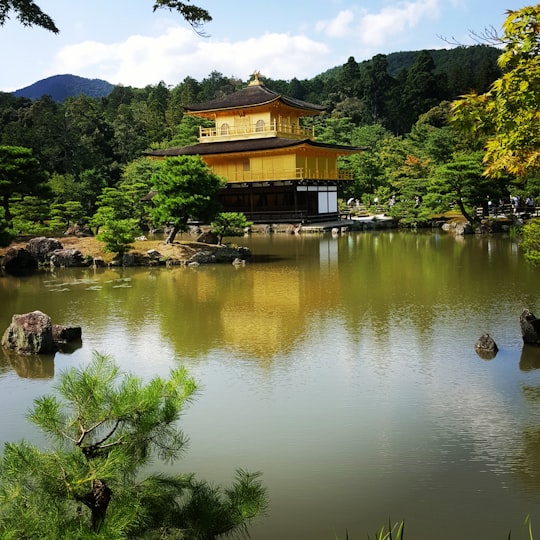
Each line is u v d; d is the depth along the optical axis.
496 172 8.49
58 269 33.38
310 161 61.53
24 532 4.68
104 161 85.25
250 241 47.94
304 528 7.92
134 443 5.56
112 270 32.62
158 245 36.25
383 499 8.58
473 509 8.25
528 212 53.66
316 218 60.56
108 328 18.83
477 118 7.91
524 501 8.40
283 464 9.66
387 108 132.62
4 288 26.97
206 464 9.69
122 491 5.52
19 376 14.30
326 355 15.45
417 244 42.19
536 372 13.66
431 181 51.31
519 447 10.03
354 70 143.25
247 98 64.12
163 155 63.88
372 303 21.75
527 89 7.28
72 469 5.21
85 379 5.50
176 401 5.70
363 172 72.75
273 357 15.38
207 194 35.75
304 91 159.38
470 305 20.80
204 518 5.64
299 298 23.14
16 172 42.00
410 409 11.74
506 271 28.23
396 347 15.96
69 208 51.09
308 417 11.49
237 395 12.75
